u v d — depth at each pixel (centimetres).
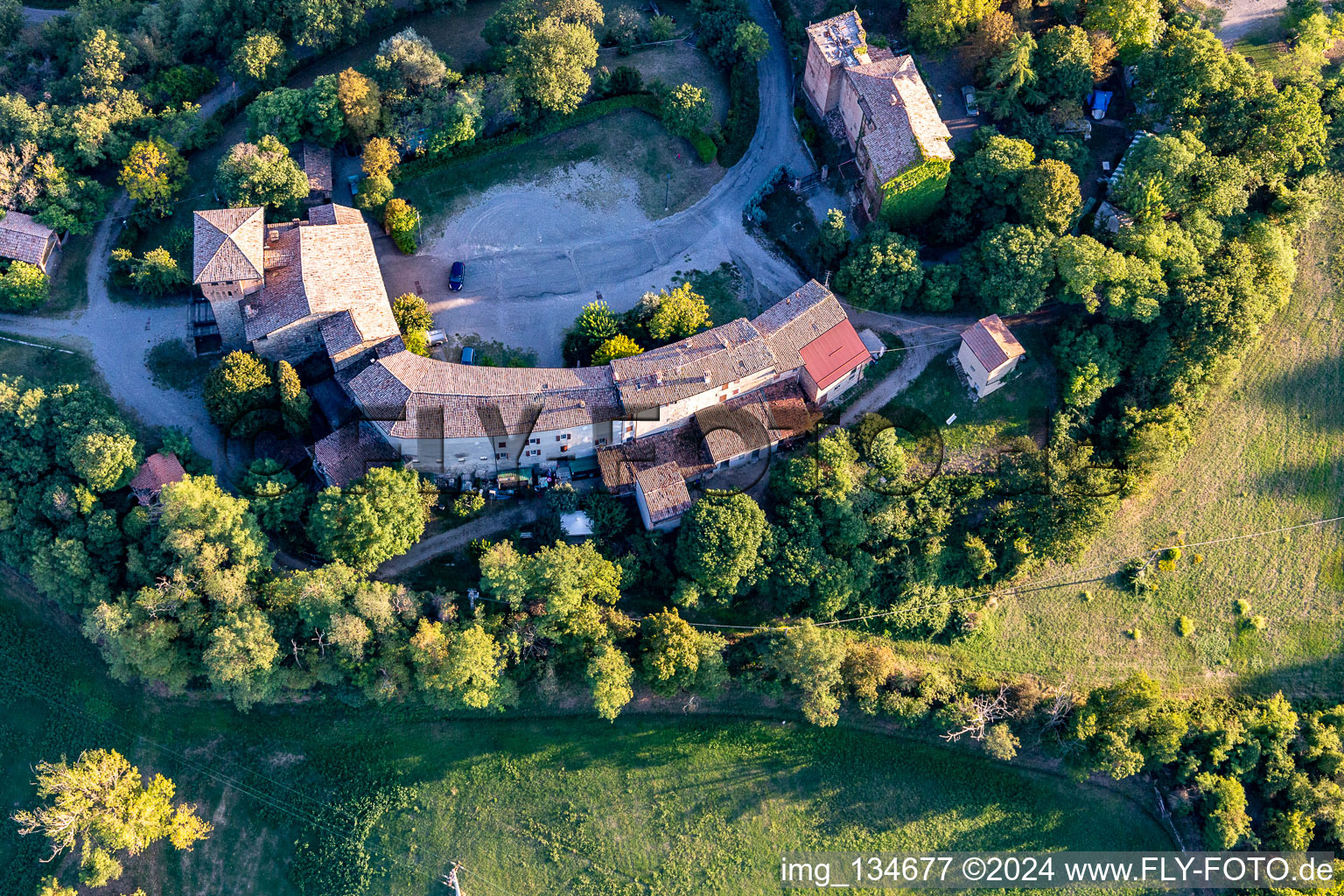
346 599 9612
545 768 10325
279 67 12075
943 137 11044
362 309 10375
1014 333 11331
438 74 11569
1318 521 11506
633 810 10294
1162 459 11325
